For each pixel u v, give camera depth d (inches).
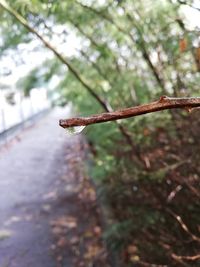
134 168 136.0
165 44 117.9
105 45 136.3
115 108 144.1
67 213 229.5
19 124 600.1
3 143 499.5
